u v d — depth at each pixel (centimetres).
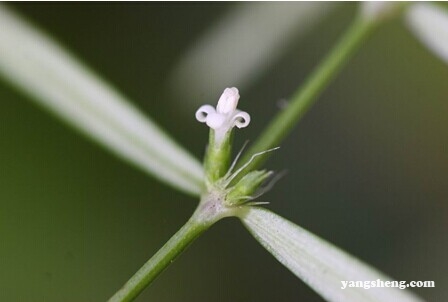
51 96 9
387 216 13
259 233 9
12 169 12
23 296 12
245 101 13
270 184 9
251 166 9
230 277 13
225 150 9
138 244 12
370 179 13
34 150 12
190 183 9
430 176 13
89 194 12
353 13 13
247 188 9
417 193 13
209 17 13
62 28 13
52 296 12
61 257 12
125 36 13
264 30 12
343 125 13
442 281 13
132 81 13
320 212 13
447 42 11
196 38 13
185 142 13
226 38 12
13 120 12
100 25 13
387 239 13
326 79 10
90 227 12
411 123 13
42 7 13
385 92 13
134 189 13
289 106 10
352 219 13
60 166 13
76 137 13
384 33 13
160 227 13
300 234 9
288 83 13
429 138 13
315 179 13
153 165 9
